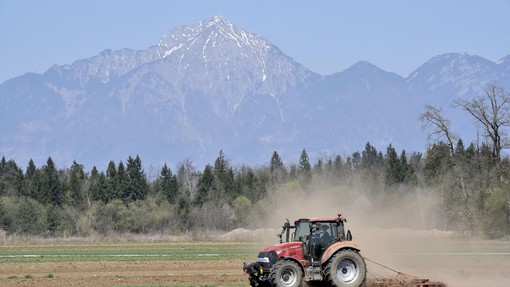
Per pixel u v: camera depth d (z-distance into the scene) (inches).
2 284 3041.3
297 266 2694.4
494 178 7175.2
